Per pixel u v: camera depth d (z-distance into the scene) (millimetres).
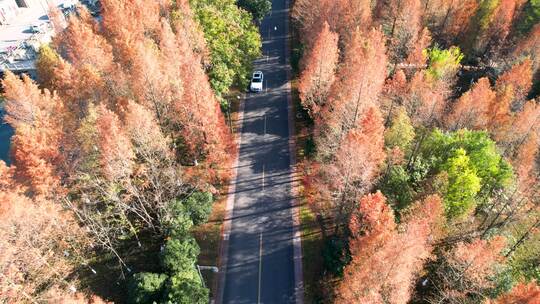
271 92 79875
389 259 31766
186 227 48469
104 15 71938
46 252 43500
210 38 69812
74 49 62875
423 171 50906
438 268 42875
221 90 68688
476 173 48688
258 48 77375
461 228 47969
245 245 51875
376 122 44500
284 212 56031
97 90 57969
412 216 40812
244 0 95562
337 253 44781
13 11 112812
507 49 85125
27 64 94125
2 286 38156
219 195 58438
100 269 47781
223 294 46844
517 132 54844
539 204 48406
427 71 66625
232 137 65188
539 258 47031
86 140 50469
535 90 75688
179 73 54906
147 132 46500
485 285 38344
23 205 39125
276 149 66688
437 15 84000
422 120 58281
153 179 51438
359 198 45250
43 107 54750
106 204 48906
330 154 51500
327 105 56625
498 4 80625
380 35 62125
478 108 57000
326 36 55906
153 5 72688
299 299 46281
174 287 41094
